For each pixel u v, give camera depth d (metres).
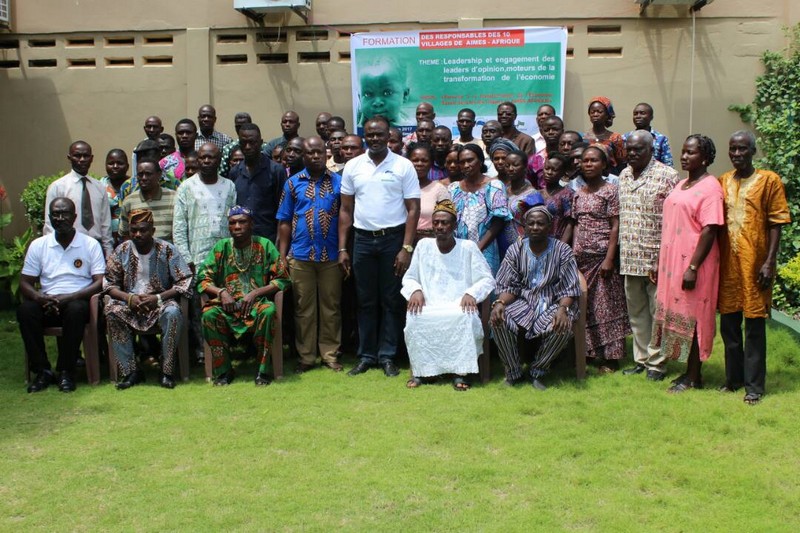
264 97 9.28
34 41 9.46
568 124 9.00
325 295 6.77
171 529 3.89
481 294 6.19
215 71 9.31
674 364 6.59
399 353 7.05
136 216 6.47
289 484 4.37
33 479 4.49
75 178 7.11
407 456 4.71
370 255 6.54
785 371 6.28
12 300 9.24
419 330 6.15
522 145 7.80
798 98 8.61
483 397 5.84
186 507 4.11
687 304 5.80
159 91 9.38
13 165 9.55
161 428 5.28
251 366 6.98
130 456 4.79
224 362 6.41
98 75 9.43
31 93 9.49
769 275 5.49
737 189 5.65
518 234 6.72
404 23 9.05
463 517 3.95
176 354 6.47
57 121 9.48
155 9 9.32
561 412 5.44
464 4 8.99
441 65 8.85
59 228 6.57
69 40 9.45
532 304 6.20
